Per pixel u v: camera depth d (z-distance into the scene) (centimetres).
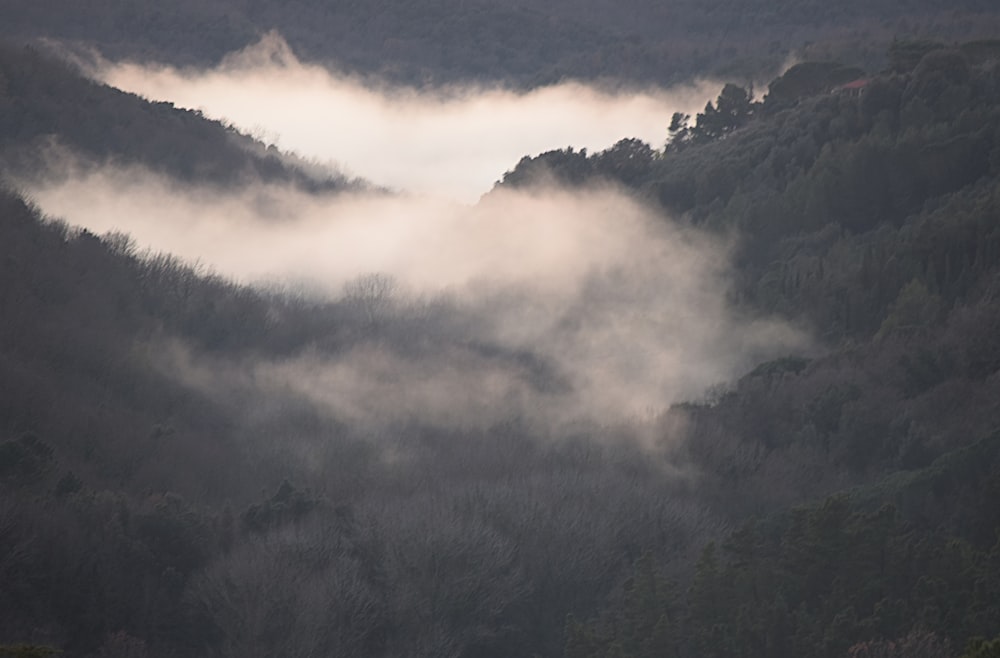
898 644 14025
